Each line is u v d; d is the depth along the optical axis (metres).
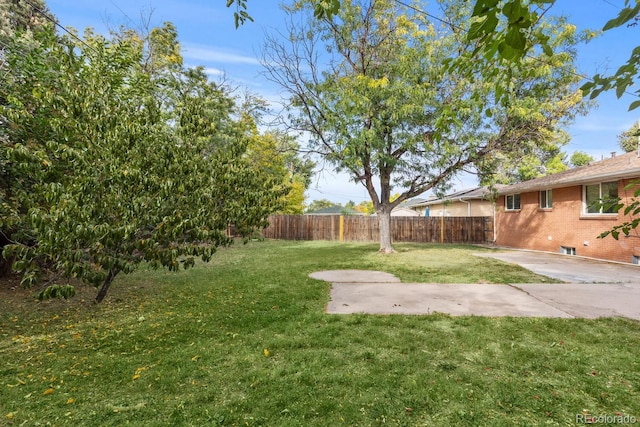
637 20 1.42
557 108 10.11
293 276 7.72
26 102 4.82
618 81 1.53
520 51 1.49
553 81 9.64
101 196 4.03
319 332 3.99
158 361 3.29
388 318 4.49
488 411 2.43
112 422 2.34
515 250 14.07
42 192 3.71
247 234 6.17
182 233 4.72
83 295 5.96
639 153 9.95
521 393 2.64
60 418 2.39
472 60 2.55
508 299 5.48
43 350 3.61
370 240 19.23
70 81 4.27
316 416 2.39
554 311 4.77
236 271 8.47
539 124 10.52
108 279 5.35
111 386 2.83
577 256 11.20
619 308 4.91
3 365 3.24
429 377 2.91
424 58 10.62
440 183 12.44
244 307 5.18
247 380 2.89
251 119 17.42
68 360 3.34
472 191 21.09
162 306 5.30
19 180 4.99
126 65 6.14
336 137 11.02
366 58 11.65
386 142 11.34
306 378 2.89
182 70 14.30
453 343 3.64
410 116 10.48
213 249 5.23
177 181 4.66
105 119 4.36
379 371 3.02
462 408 2.46
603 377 2.89
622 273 7.85
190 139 5.21
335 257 11.45
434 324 4.25
